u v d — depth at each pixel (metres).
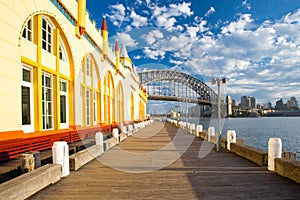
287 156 5.46
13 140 4.96
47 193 3.92
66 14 7.83
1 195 2.98
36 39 6.44
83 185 4.35
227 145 8.38
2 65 4.71
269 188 4.12
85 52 9.60
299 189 4.05
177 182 4.53
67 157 5.02
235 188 4.15
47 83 7.28
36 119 6.38
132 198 3.73
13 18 5.07
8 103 4.87
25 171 4.27
